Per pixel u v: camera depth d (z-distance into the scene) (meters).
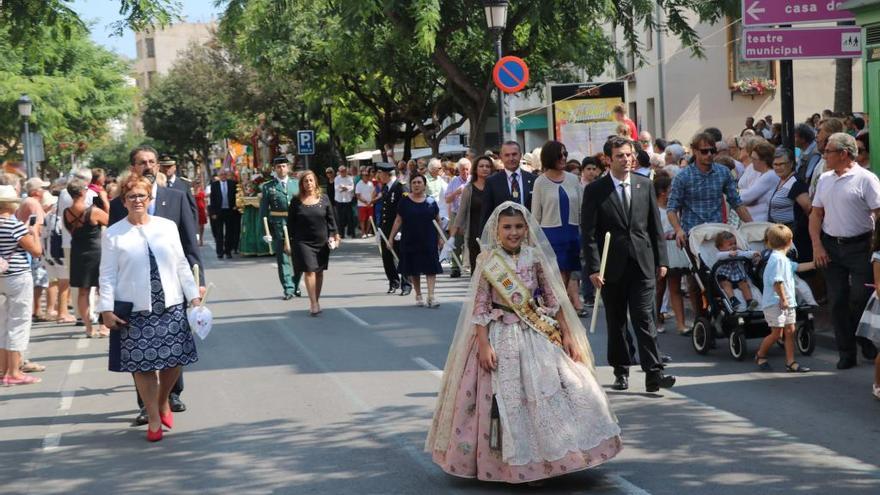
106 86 51.66
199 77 57.09
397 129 38.44
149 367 8.12
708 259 10.84
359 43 26.25
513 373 6.52
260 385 10.20
